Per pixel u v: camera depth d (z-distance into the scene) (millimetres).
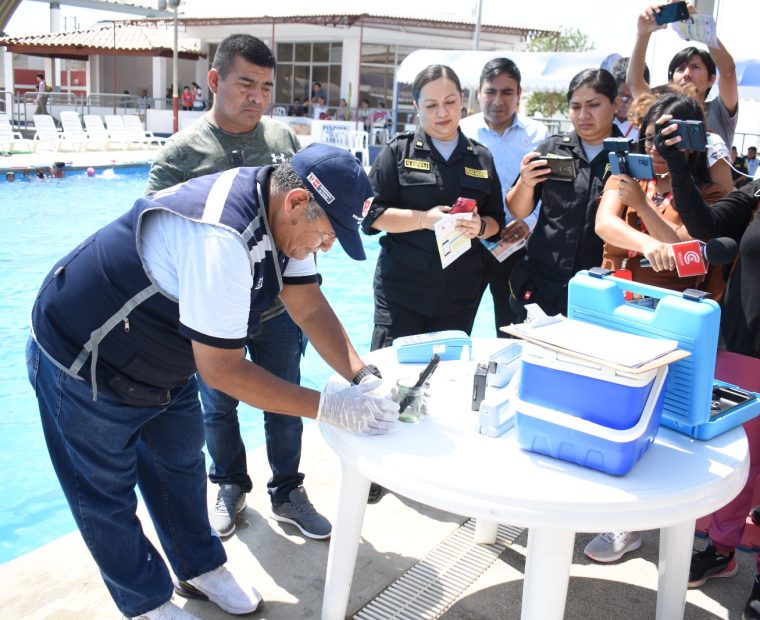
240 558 2652
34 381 2062
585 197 3146
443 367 2381
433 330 3391
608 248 2955
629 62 4410
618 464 1642
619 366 1576
